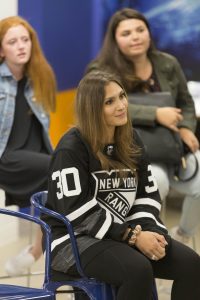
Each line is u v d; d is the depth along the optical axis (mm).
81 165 3416
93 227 3346
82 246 3344
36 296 2941
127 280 3191
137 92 5055
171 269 3438
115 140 3572
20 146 5113
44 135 5203
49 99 5227
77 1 7359
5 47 5070
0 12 6008
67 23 7262
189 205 5090
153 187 3725
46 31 6914
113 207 3504
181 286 3445
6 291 3018
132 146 3639
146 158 3719
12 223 6129
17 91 5152
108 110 3469
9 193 5047
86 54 7641
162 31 7801
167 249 3463
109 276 3252
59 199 3387
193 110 5359
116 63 5035
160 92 5109
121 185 3533
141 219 3586
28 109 5172
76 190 3363
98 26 7699
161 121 4840
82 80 3537
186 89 5336
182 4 7660
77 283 3344
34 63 5176
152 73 5172
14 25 5082
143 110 4859
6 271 5066
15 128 5117
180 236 5289
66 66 7297
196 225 5184
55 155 3475
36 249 5098
